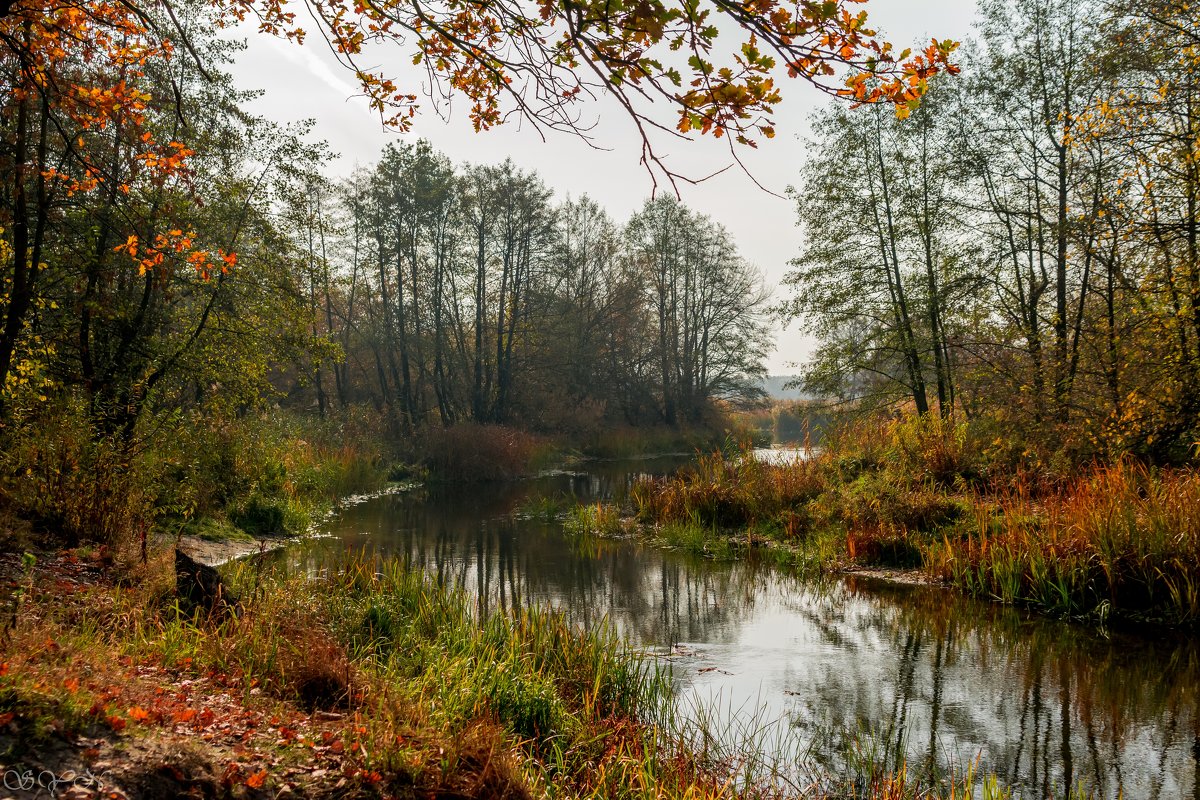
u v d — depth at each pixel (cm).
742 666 827
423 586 937
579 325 4300
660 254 4622
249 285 1516
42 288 1156
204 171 1428
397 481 2730
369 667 627
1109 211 1203
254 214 1509
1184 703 707
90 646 511
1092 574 995
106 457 1030
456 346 3944
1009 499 1238
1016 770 584
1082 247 1324
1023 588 1055
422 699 538
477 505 2195
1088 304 1606
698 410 4834
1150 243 1147
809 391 2200
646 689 707
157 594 734
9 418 1012
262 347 1588
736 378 4847
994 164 1802
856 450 1927
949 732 653
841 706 710
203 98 1419
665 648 891
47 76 607
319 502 2070
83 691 412
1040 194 1694
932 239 1967
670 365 4884
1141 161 1199
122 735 382
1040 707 704
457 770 438
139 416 1375
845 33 295
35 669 420
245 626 624
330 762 419
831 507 1533
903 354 2066
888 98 308
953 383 1903
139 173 808
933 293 1906
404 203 3356
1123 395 1215
